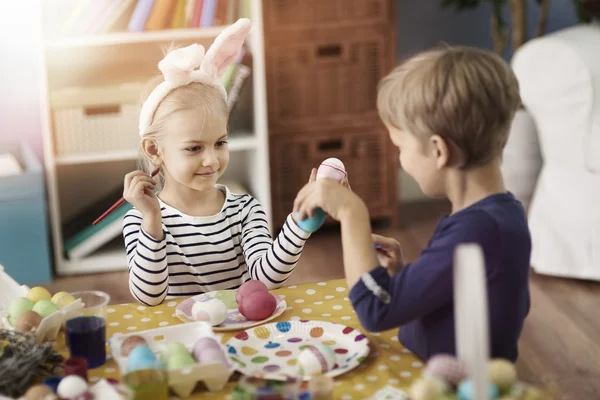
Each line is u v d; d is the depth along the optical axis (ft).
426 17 12.64
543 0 11.35
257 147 10.64
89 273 10.57
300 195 3.88
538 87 9.27
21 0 10.78
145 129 5.37
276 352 4.01
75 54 10.52
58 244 10.39
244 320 4.44
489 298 3.53
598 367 7.68
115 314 4.56
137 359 3.62
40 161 11.36
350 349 3.99
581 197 9.27
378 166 11.43
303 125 11.05
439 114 3.50
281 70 10.77
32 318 4.12
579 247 9.36
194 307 4.38
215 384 3.60
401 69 3.68
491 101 3.49
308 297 4.71
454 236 3.53
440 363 3.11
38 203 10.01
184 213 5.57
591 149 9.04
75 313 4.17
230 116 10.07
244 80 10.06
